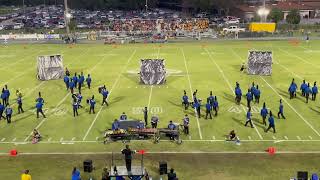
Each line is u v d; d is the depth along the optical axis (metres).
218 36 85.38
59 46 74.38
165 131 26.52
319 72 47.22
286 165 22.70
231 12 132.88
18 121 30.89
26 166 23.17
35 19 135.38
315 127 28.62
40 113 32.78
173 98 36.59
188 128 27.84
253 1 129.50
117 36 83.81
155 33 85.94
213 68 50.50
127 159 21.00
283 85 41.12
